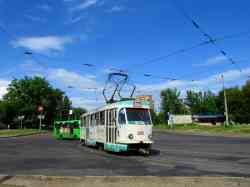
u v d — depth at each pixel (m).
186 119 96.50
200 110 122.81
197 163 16.30
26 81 96.94
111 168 14.88
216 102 116.75
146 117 20.78
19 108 95.19
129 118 20.33
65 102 104.06
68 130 43.75
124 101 20.92
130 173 13.38
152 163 16.41
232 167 14.83
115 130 20.86
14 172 14.16
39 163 17.11
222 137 42.53
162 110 119.25
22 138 46.44
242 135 45.72
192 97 125.69
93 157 19.67
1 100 98.12
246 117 99.94
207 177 11.27
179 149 24.59
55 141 38.75
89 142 27.25
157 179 11.08
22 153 22.81
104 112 23.11
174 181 10.79
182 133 59.38
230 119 101.50
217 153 21.25
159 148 25.69
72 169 14.74
